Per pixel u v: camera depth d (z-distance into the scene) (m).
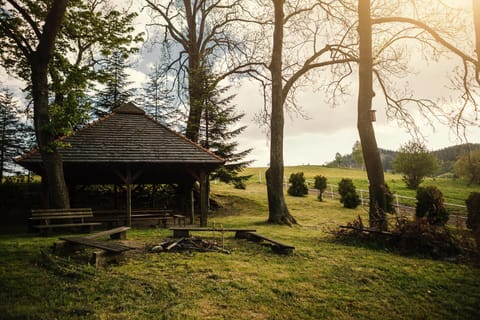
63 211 11.48
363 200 26.14
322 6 18.19
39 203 19.41
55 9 11.70
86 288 5.05
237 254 7.93
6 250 7.66
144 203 22.06
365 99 12.87
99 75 13.72
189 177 19.17
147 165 14.42
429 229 8.87
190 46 26.45
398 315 4.57
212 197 23.88
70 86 13.06
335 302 4.92
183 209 20.03
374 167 12.44
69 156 12.95
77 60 17.83
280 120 17.17
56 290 4.95
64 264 6.29
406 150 31.67
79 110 12.35
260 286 5.46
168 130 15.94
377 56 15.92
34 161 12.41
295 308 4.61
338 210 21.23
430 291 5.61
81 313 4.17
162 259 7.13
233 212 21.17
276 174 16.42
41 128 11.82
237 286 5.39
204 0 25.62
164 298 4.76
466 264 7.50
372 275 6.40
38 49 12.14
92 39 14.51
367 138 12.64
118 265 6.55
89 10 14.49
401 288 5.73
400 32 15.09
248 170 58.97
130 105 16.45
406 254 8.60
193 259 7.20
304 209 21.39
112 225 14.52
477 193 12.80
